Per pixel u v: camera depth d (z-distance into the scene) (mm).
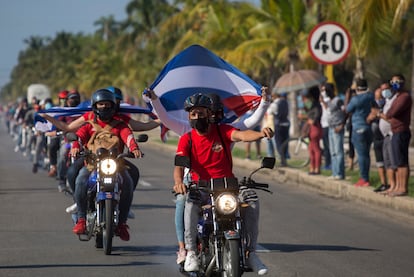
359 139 23391
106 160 14180
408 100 20828
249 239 10930
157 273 12906
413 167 29625
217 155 11219
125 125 15141
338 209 21188
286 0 54375
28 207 21516
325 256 14438
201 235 11125
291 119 62406
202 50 14180
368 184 23609
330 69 28328
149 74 119500
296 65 56750
